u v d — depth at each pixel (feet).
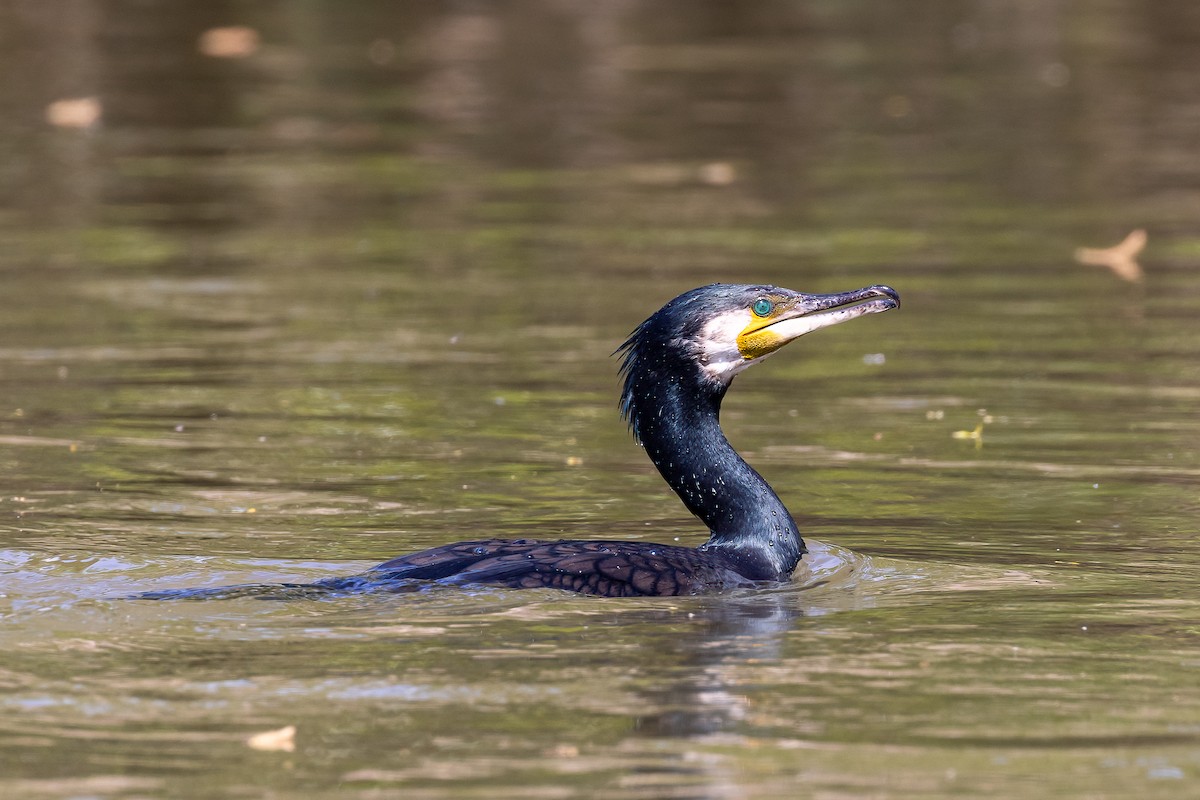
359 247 72.43
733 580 32.55
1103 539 36.81
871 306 35.06
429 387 52.01
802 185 84.28
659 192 82.94
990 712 25.62
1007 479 42.34
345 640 28.37
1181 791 22.74
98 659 27.50
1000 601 31.68
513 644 28.35
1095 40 127.54
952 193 82.23
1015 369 54.13
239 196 82.23
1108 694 26.45
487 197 82.33
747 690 26.48
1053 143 93.86
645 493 41.39
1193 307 61.72
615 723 25.05
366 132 97.71
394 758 23.77
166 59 118.62
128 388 51.62
